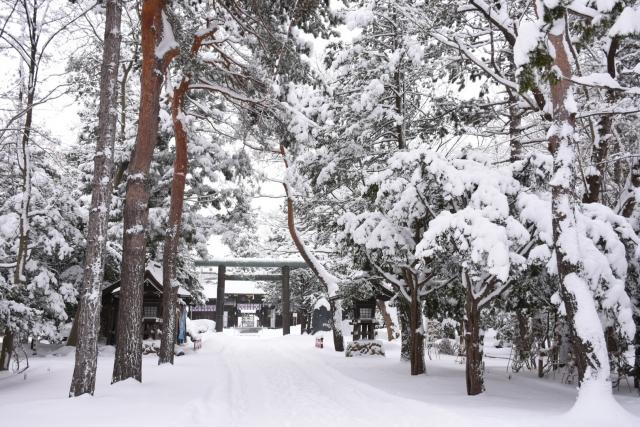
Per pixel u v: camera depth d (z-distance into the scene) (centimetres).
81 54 2016
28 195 1709
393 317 4222
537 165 1203
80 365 1020
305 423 916
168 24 1398
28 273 2383
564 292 935
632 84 1340
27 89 1681
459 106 1673
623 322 983
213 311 6159
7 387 1295
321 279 2652
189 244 2950
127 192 1274
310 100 2075
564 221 945
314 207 2430
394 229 1427
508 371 1817
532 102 1373
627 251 1162
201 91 2538
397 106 2005
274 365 1991
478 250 1034
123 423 795
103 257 1065
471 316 1223
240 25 1678
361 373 1705
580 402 865
